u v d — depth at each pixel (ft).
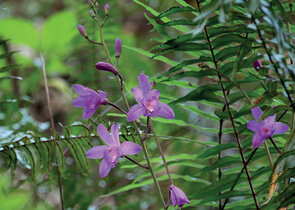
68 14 3.81
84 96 2.62
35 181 3.11
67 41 4.05
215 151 2.81
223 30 2.61
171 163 2.96
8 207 3.54
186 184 3.69
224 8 2.35
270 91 2.52
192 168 3.71
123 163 3.59
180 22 2.67
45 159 3.10
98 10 3.75
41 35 4.01
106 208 3.65
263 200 2.84
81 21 3.83
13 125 3.49
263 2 2.39
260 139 2.57
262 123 2.56
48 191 3.56
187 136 4.02
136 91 2.57
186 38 2.63
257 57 2.52
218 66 2.70
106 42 3.93
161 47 2.66
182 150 3.98
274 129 2.56
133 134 2.94
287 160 2.54
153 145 3.86
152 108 2.58
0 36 4.05
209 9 2.35
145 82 2.58
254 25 2.45
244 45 2.49
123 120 3.40
